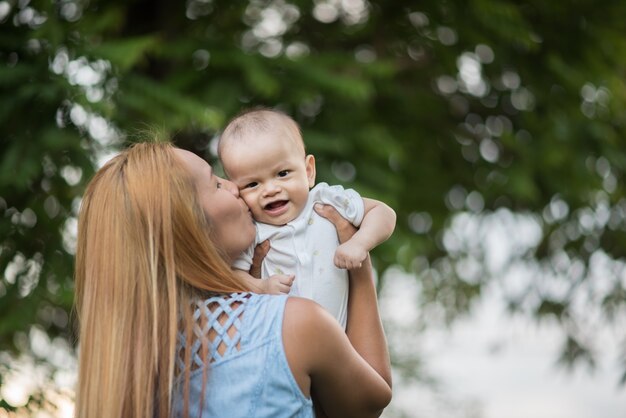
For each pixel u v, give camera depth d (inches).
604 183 260.4
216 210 71.3
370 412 71.7
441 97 254.7
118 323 66.4
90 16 188.9
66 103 165.3
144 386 65.1
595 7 233.8
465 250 291.6
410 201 250.4
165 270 67.2
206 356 65.9
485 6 209.9
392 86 232.7
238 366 65.5
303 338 66.1
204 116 179.8
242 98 197.3
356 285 78.1
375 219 77.4
